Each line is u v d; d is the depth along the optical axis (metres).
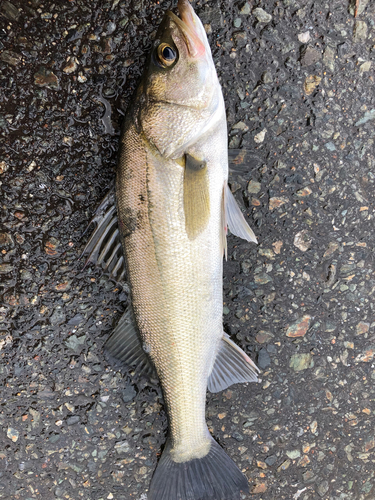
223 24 0.47
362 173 0.51
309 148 0.50
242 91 0.48
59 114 0.47
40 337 0.49
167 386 0.45
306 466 0.53
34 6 0.46
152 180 0.42
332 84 0.49
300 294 0.51
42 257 0.49
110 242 0.46
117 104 0.48
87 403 0.50
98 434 0.51
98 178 0.48
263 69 0.48
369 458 0.54
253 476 0.52
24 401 0.50
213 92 0.42
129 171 0.43
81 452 0.51
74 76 0.47
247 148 0.49
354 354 0.53
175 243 0.43
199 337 0.44
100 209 0.45
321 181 0.50
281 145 0.49
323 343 0.52
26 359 0.50
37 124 0.47
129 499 0.51
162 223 0.42
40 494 0.51
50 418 0.50
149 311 0.44
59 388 0.50
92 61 0.47
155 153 0.42
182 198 0.42
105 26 0.47
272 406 0.52
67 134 0.48
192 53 0.41
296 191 0.50
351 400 0.53
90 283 0.49
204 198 0.43
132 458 0.51
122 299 0.50
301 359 0.52
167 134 0.42
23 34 0.46
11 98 0.47
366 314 0.52
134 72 0.47
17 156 0.48
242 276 0.50
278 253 0.50
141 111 0.42
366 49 0.49
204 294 0.44
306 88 0.49
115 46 0.47
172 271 0.43
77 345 0.50
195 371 0.45
